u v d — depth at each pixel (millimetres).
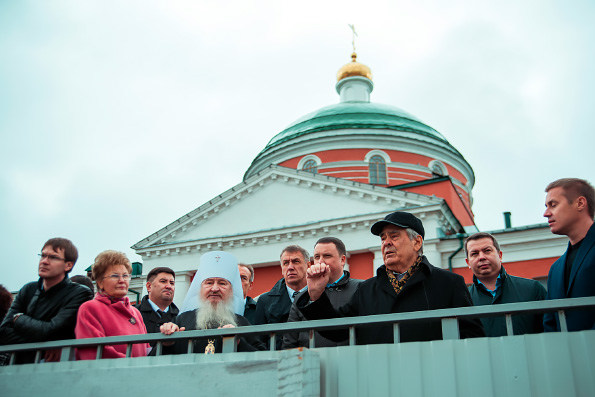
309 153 29938
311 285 3645
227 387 3035
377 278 4137
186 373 3166
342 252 5664
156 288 6531
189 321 4895
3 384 3715
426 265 4016
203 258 5109
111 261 4762
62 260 4801
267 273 23312
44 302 4746
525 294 5020
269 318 6277
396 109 32500
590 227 3744
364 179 28672
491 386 2748
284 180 24562
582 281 3578
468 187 32469
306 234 22938
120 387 3332
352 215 22453
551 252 19938
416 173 29250
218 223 25016
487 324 4977
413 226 4109
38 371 3846
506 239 20578
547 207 4074
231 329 3371
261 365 3002
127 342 3705
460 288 3891
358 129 29531
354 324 3078
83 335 4434
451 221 22094
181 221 25375
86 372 3482
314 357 3047
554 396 2605
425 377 2895
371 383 2994
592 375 2557
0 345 4395
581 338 2623
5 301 4832
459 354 2859
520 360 2725
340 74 35938
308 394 2895
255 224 24281
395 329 3037
